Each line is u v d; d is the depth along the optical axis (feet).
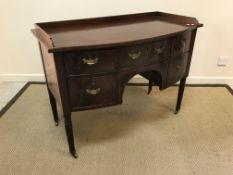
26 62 7.22
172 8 6.29
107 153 4.55
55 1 6.21
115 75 3.80
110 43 3.41
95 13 6.39
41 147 4.72
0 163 4.33
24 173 4.12
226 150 4.61
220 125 5.35
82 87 3.69
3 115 5.76
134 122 5.49
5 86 7.24
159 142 4.82
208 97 6.54
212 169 4.17
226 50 6.82
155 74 4.59
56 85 3.75
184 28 4.34
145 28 4.49
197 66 7.09
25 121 5.54
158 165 4.26
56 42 3.56
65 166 4.26
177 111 5.77
